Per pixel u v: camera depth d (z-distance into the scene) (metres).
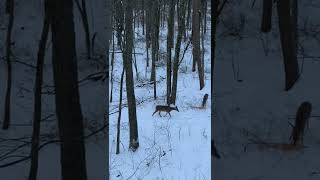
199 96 18.08
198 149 10.55
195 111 15.29
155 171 9.31
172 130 12.47
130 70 11.02
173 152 10.41
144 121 13.91
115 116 14.80
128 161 10.02
